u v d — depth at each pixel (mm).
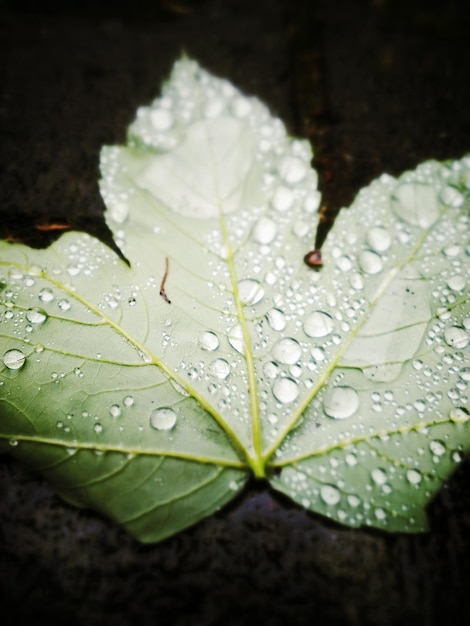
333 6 199
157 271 131
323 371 125
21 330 126
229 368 125
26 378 123
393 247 133
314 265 132
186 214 135
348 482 118
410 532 115
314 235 134
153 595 115
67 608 114
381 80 183
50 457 118
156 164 138
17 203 159
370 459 119
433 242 133
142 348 125
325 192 161
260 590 116
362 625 114
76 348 125
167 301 129
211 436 121
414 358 125
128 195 137
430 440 120
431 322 127
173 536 120
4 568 118
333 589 116
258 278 131
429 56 188
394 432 120
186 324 128
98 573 117
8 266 130
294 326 128
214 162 139
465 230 134
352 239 134
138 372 124
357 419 121
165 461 119
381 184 137
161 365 125
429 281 130
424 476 118
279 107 177
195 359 125
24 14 196
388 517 116
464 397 122
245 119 142
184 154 139
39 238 152
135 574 117
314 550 119
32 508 122
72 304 128
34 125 173
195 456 120
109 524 121
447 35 194
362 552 119
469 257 132
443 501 124
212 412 122
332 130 172
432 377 124
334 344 126
